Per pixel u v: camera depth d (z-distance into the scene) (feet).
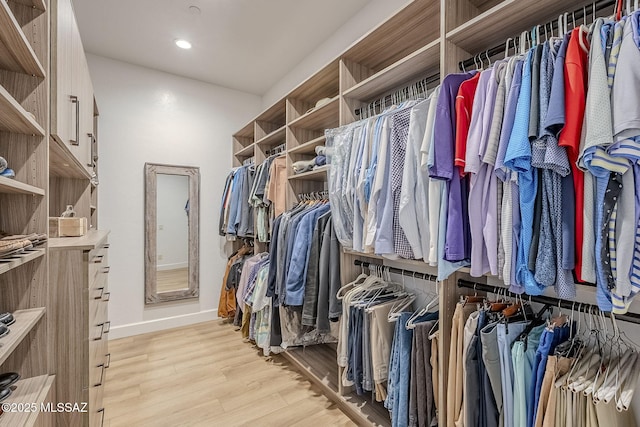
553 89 2.73
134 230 9.92
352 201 5.30
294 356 7.80
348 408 5.79
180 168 10.65
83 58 5.61
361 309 5.41
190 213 10.83
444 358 4.19
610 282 2.53
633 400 3.34
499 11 3.61
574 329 3.64
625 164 2.43
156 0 6.89
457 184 3.64
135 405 6.02
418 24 5.06
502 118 3.24
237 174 10.40
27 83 3.60
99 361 5.04
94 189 9.03
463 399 3.81
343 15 7.46
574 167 2.79
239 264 10.31
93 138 7.59
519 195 3.09
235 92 11.78
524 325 3.63
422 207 4.19
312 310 6.26
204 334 9.78
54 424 3.67
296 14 7.39
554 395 2.97
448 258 3.61
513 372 3.39
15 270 3.54
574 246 2.79
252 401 6.21
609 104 2.46
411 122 4.25
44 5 3.59
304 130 8.45
